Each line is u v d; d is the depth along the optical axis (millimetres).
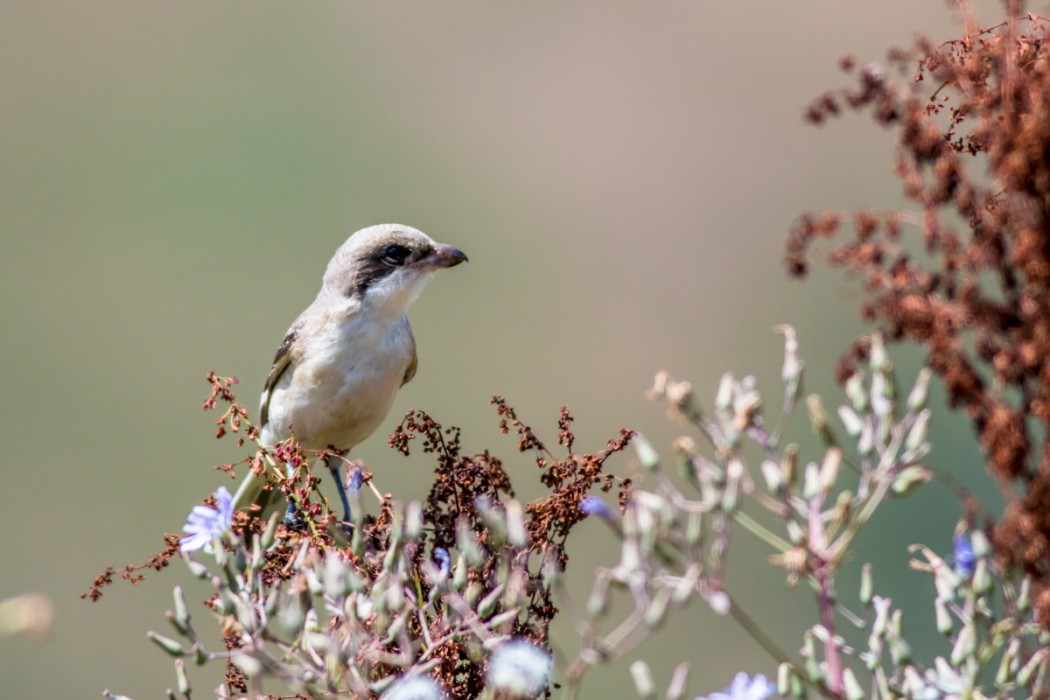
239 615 6492
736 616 5816
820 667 5922
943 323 5426
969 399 5418
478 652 6750
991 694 6273
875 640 5945
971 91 5742
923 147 5605
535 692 6402
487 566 7551
